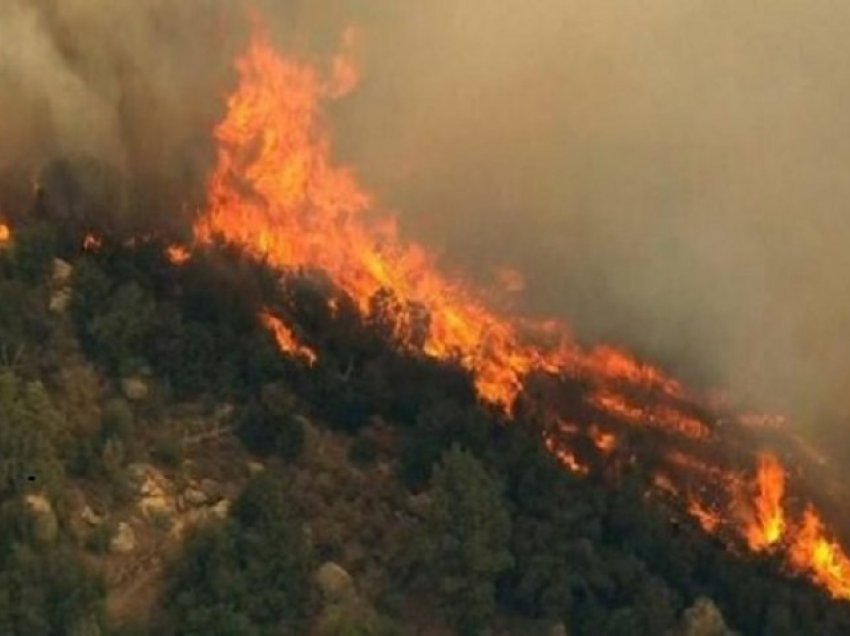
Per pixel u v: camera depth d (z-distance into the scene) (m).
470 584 103.19
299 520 103.94
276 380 112.69
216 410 110.12
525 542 105.75
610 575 106.56
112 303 110.44
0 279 108.19
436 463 106.88
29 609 94.25
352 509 106.81
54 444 101.62
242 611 98.06
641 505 111.38
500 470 109.75
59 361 107.50
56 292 111.00
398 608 103.00
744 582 110.00
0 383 100.06
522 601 104.81
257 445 109.19
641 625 105.00
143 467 104.19
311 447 110.38
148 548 101.19
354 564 104.31
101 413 105.31
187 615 97.06
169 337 111.25
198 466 106.56
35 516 97.12
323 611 100.69
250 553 99.75
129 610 98.38
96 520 100.62
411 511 107.12
